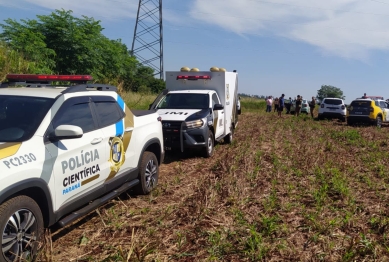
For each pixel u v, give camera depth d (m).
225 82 11.66
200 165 9.14
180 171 8.30
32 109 4.23
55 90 4.71
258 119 24.25
